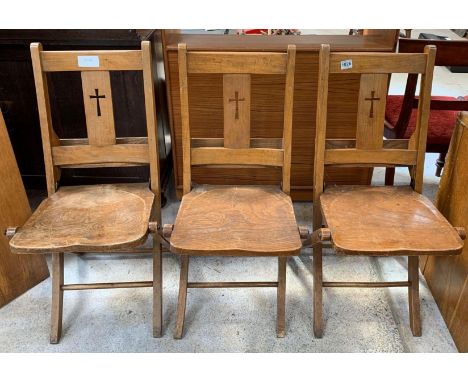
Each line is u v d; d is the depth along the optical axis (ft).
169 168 7.98
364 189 4.83
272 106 6.24
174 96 6.28
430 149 6.34
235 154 4.74
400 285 4.72
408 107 5.74
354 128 6.34
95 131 4.69
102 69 4.48
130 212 4.36
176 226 4.17
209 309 5.19
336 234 4.02
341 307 5.19
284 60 4.42
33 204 7.16
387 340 4.75
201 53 4.40
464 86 13.11
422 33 14.76
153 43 6.50
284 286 4.68
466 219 4.42
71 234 4.00
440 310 5.10
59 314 4.70
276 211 4.43
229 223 4.21
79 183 7.18
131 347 4.69
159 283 4.75
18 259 5.28
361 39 6.44
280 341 4.75
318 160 4.66
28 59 6.08
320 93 4.47
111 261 6.06
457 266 4.66
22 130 6.71
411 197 4.66
